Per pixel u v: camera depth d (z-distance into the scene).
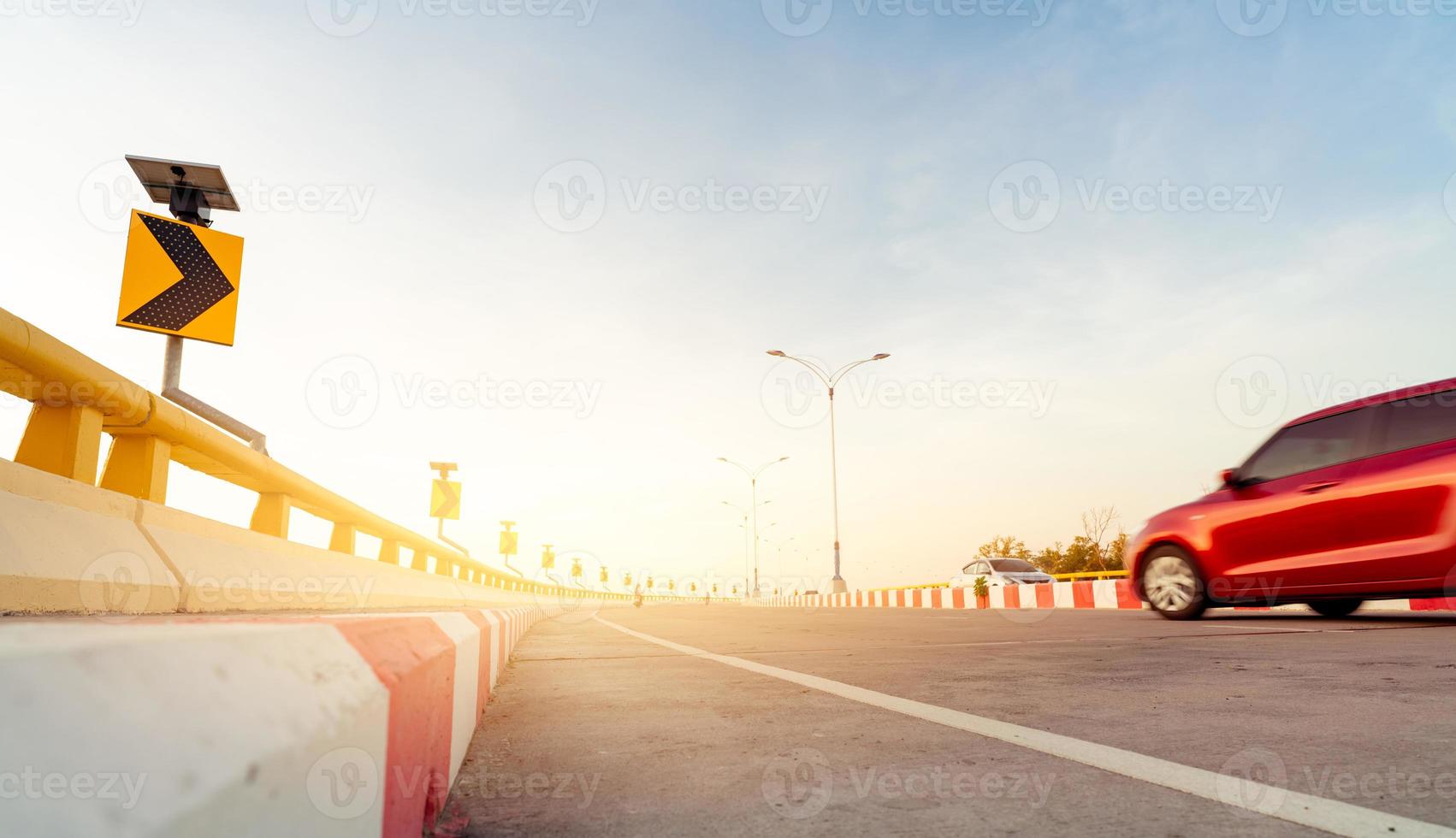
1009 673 4.11
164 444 3.65
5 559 2.29
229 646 0.83
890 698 3.36
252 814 0.66
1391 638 5.34
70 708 0.53
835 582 32.69
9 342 2.32
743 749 2.44
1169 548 7.59
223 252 4.84
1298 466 6.71
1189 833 1.60
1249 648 5.02
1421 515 5.81
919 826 1.68
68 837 0.45
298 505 5.81
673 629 9.51
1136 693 3.33
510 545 32.91
